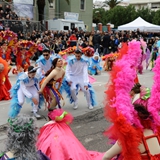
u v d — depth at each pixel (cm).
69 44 1950
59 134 385
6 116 701
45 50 734
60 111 410
